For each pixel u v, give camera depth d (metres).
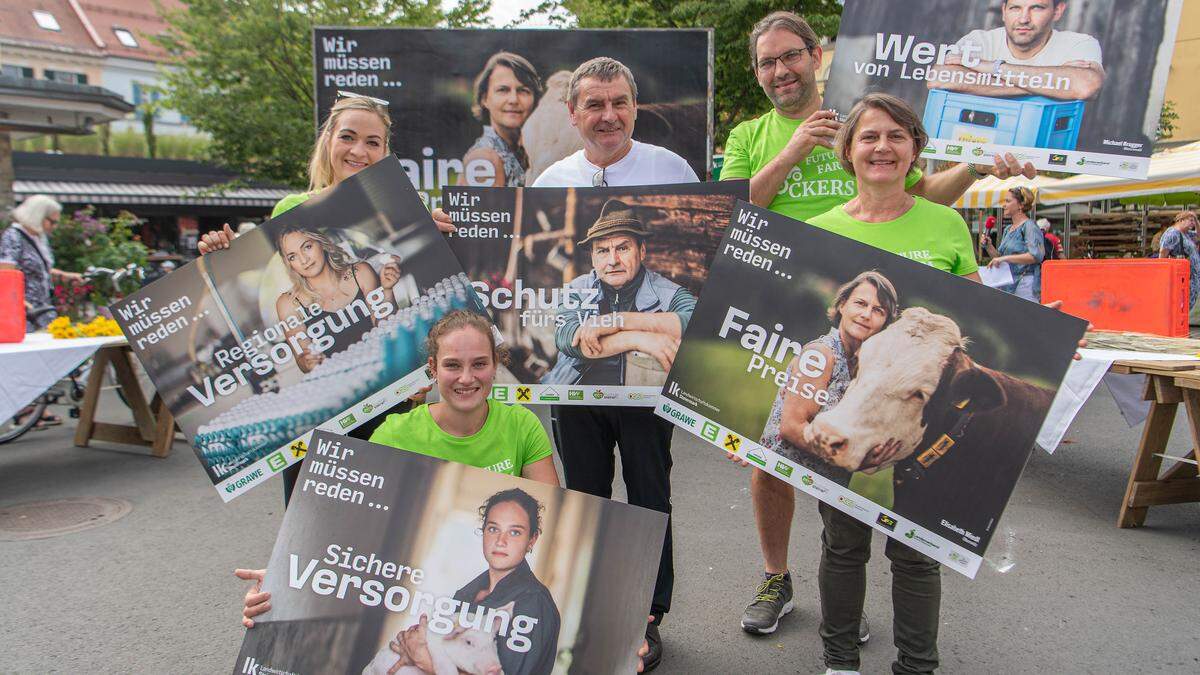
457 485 2.15
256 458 2.57
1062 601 3.63
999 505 2.22
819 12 12.38
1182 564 4.05
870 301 2.34
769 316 2.41
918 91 3.07
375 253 2.59
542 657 2.08
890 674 2.99
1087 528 4.58
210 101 16.25
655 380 2.76
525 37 5.80
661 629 3.39
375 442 2.54
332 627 2.11
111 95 12.41
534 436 2.61
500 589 2.11
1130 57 2.89
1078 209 20.08
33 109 12.02
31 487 5.66
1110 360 4.41
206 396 2.56
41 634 3.41
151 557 4.29
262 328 2.57
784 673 3.02
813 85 3.43
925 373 2.30
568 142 5.92
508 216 2.78
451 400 2.40
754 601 3.42
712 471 5.86
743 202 2.45
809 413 2.38
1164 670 3.03
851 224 2.75
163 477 5.92
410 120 5.88
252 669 2.10
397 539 2.13
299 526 2.15
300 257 2.58
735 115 13.45
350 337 2.59
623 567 2.10
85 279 10.16
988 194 11.59
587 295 2.77
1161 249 12.03
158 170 28.48
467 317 2.44
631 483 2.99
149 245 28.89
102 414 8.37
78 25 35.69
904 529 2.30
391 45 5.83
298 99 16.52
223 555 4.32
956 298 2.28
